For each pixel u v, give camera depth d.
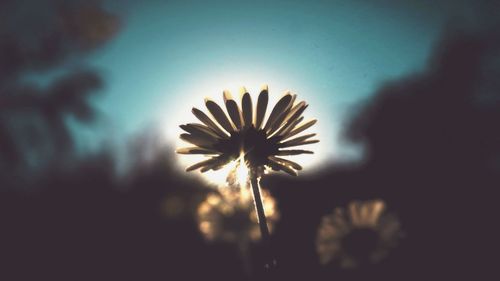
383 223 2.80
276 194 5.01
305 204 4.62
